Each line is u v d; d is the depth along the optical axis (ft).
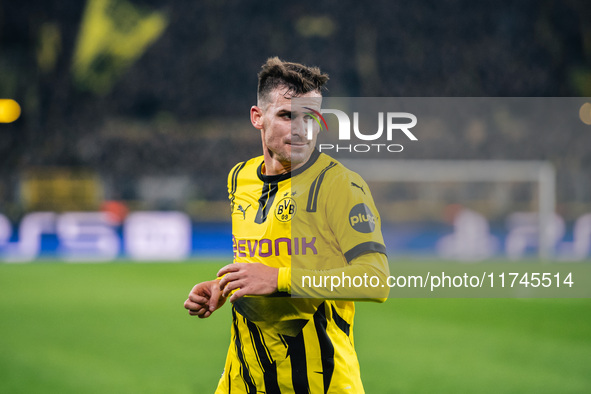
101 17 206.69
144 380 44.01
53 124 191.31
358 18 204.03
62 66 202.69
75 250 137.49
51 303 79.05
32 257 136.98
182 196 158.81
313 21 204.74
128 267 118.52
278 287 16.17
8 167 176.35
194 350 53.83
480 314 71.41
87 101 198.49
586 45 205.36
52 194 156.25
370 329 62.54
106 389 41.63
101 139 184.55
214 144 184.75
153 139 184.24
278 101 17.33
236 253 18.72
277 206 17.62
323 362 17.34
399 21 204.33
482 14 204.95
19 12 201.16
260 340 17.60
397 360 49.52
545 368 46.85
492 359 49.88
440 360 49.47
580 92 200.13
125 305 77.41
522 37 204.74
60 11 204.74
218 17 203.92
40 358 50.78
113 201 150.71
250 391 18.07
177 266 119.44
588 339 57.57
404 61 202.49
